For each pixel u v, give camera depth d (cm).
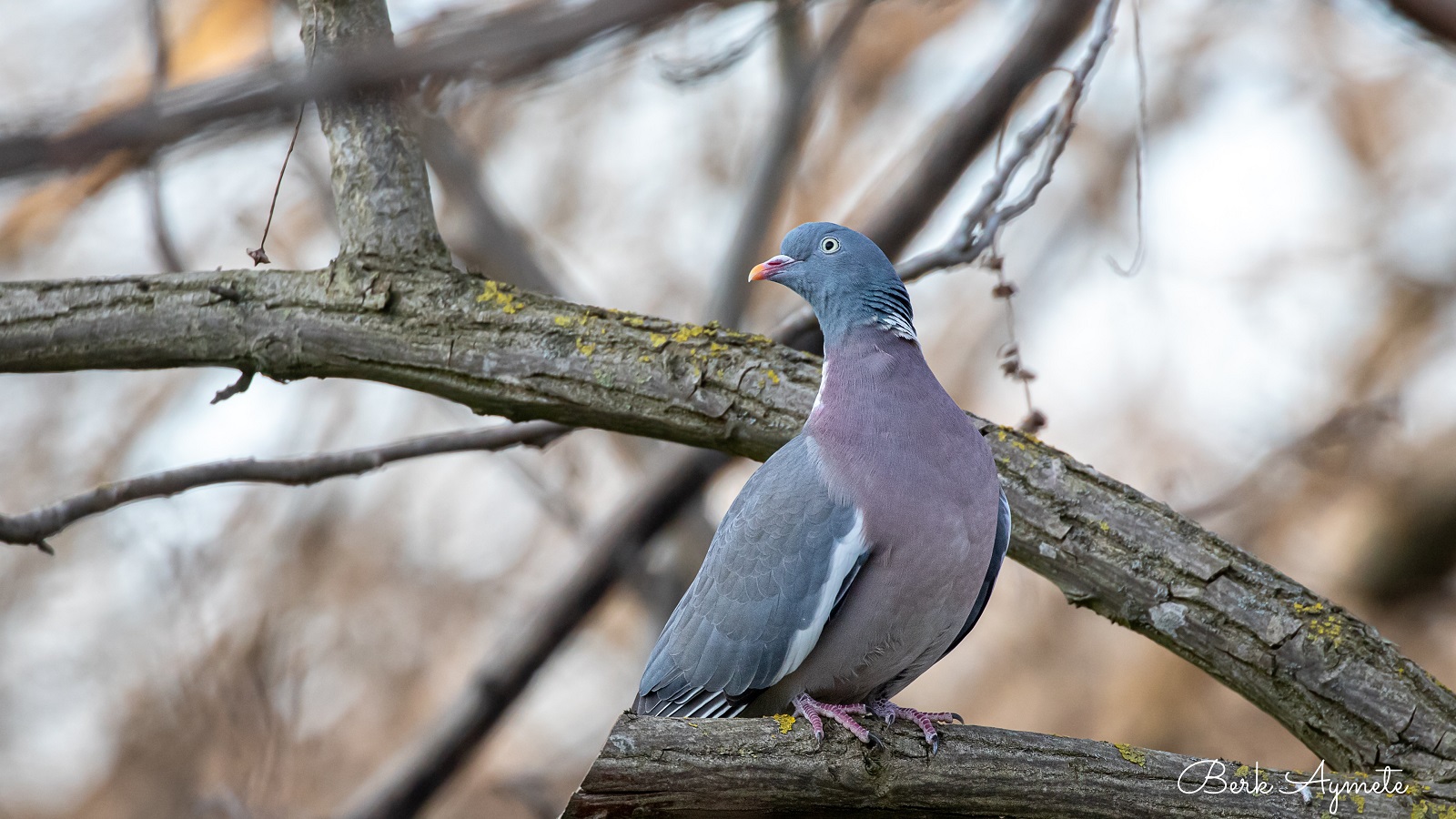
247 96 390
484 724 1292
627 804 723
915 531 823
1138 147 945
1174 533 841
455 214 1554
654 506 1276
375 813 1293
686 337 875
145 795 1514
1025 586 1814
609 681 1822
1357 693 807
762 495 863
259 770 1405
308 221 1750
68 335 867
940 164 1223
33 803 1636
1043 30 1180
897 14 1812
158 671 1550
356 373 877
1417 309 1742
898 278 921
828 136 1892
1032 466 870
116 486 918
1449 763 788
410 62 415
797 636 840
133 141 373
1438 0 445
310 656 1670
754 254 1541
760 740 741
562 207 1911
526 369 855
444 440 994
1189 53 1884
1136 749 771
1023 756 757
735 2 504
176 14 1005
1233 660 828
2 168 349
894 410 856
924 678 1825
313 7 891
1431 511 1564
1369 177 1836
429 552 1841
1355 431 1432
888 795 746
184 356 877
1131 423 1839
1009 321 974
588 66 536
